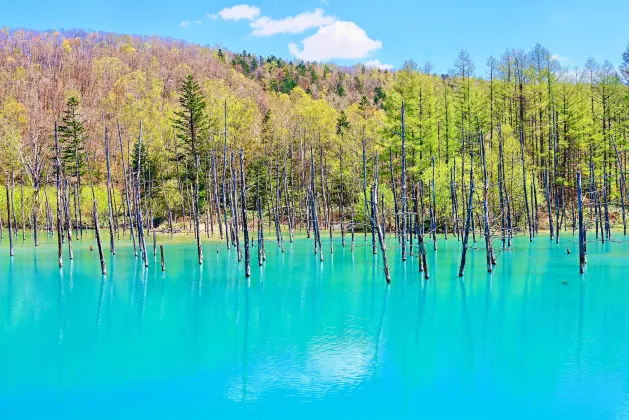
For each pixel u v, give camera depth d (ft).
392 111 201.05
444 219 180.96
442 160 206.49
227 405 43.11
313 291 90.63
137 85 393.09
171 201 231.91
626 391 45.34
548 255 131.85
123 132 269.64
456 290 89.45
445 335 62.54
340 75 614.75
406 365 52.13
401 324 67.82
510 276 102.42
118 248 163.63
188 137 236.84
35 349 57.98
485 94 225.15
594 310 73.87
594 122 209.97
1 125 251.39
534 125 221.46
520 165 193.26
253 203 220.02
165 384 47.83
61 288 94.53
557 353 55.26
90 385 47.37
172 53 567.59
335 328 66.33
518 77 221.05
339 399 44.29
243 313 74.69
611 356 54.08
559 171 206.59
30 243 177.99
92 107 347.56
